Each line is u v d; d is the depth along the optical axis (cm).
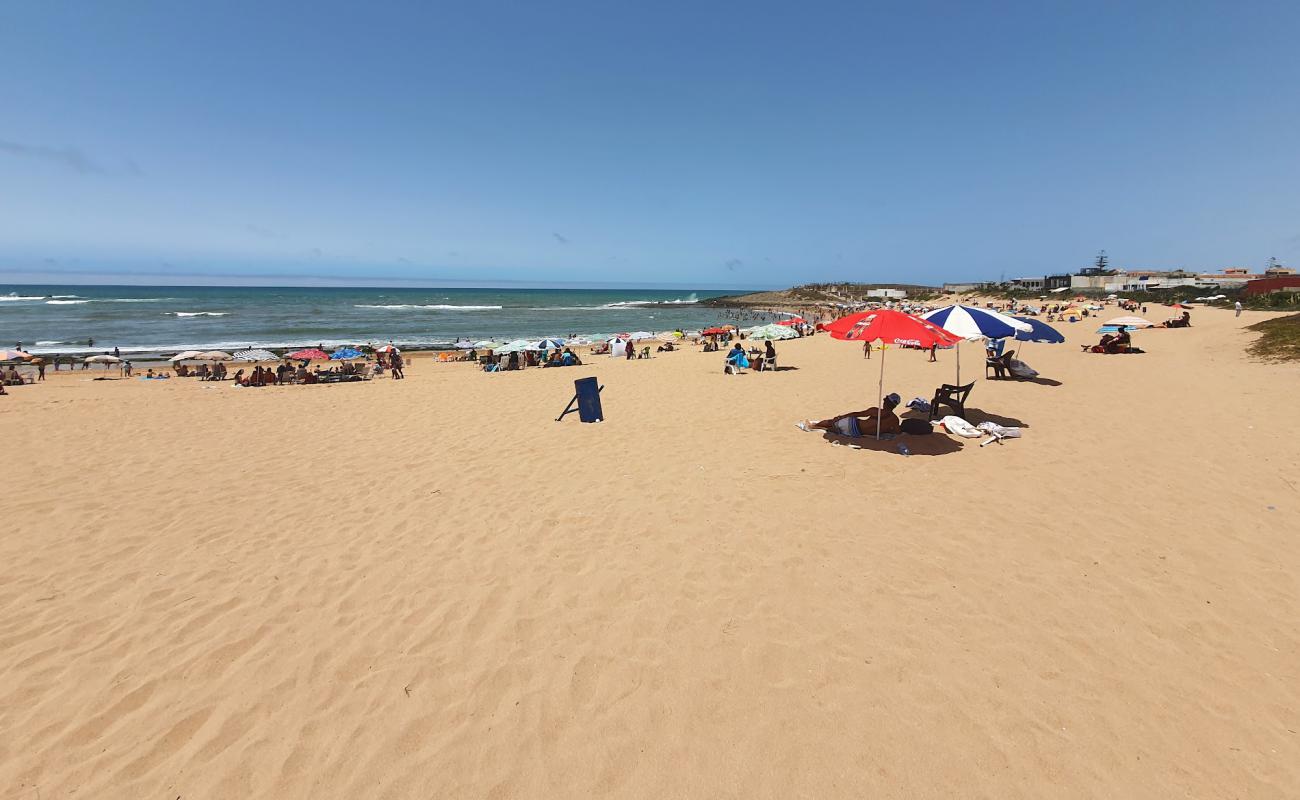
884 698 305
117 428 1013
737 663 337
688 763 269
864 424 859
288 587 442
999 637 355
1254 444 740
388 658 352
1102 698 303
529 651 354
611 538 514
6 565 484
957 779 257
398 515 584
